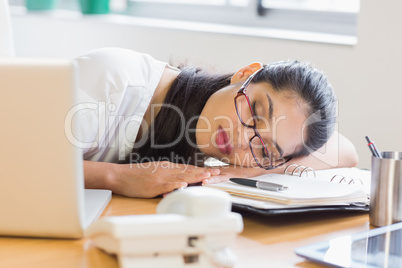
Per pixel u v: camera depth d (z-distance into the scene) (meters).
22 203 0.92
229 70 1.62
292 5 2.88
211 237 0.81
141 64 1.53
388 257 0.89
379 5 2.27
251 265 0.88
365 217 1.16
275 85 1.40
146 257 0.80
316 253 0.90
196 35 2.89
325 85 1.46
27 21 3.72
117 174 1.29
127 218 0.81
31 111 0.89
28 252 0.89
